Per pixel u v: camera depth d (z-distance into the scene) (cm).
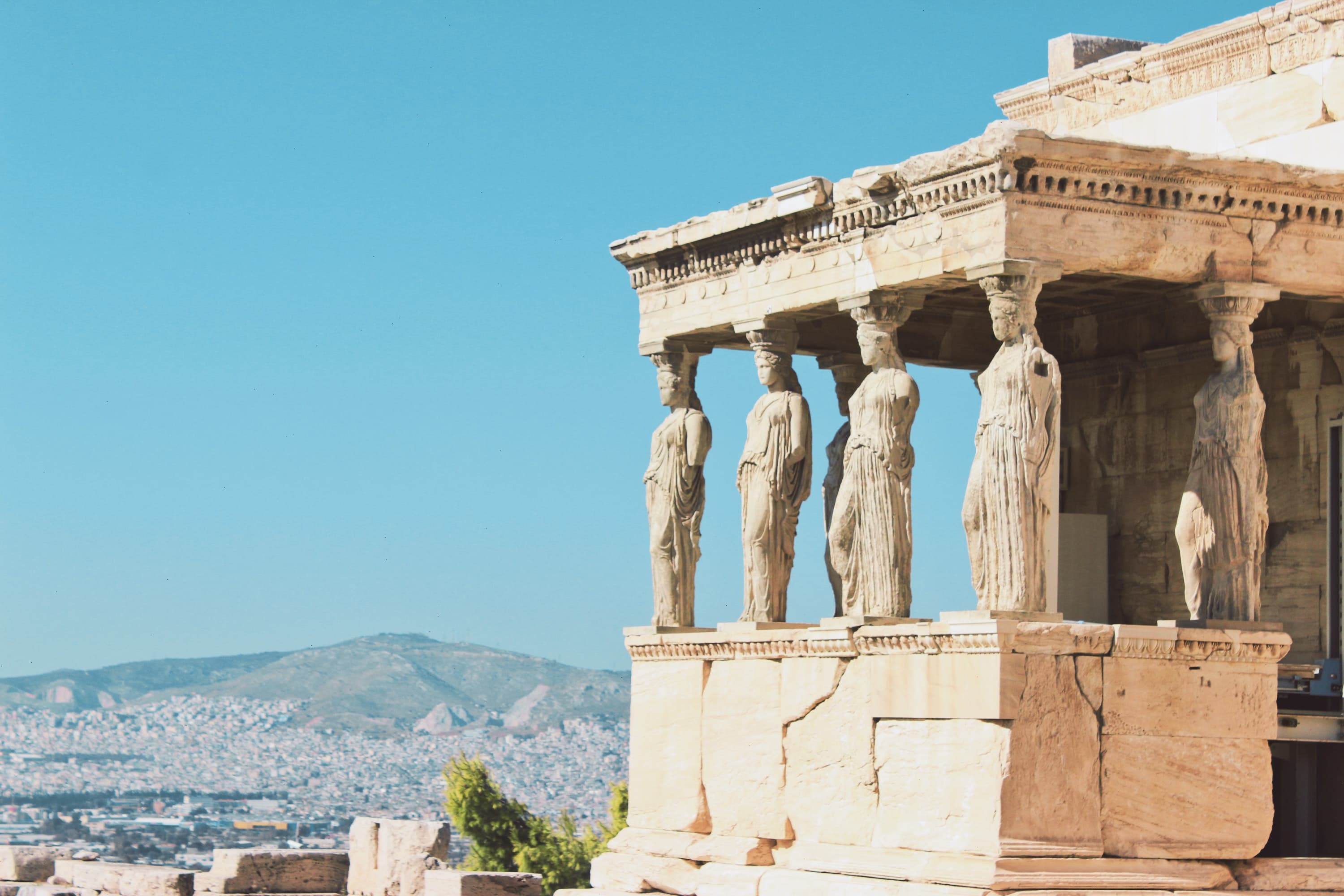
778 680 1964
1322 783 2036
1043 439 1745
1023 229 1747
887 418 1891
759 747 1978
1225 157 1806
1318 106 2150
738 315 2083
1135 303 2230
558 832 4291
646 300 2225
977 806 1711
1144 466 2244
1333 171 1853
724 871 1959
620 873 2070
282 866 2411
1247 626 1816
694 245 2127
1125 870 1719
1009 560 1734
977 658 1720
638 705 2148
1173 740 1770
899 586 1880
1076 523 2241
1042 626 1717
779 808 1944
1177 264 1814
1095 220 1778
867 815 1836
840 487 1997
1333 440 2069
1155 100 2341
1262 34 2208
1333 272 1892
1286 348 2123
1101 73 2403
